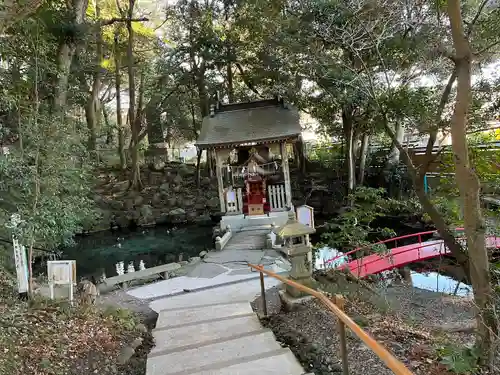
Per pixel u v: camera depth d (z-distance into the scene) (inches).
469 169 147.9
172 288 299.3
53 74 384.5
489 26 180.5
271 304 239.0
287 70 608.1
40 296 222.4
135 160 839.1
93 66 647.8
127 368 160.6
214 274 331.3
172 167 935.0
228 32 775.1
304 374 125.1
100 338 181.9
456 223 254.1
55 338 172.4
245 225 533.6
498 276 190.1
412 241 525.0
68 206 311.1
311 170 874.8
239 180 584.7
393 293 311.0
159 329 192.5
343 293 247.4
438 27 204.2
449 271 379.6
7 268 265.3
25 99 295.4
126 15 884.0
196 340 173.3
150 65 895.1
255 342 159.3
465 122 146.5
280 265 348.2
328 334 170.7
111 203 781.3
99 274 487.8
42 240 316.5
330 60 417.7
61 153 294.2
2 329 160.9
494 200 208.4
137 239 679.1
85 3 474.6
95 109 877.8
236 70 914.7
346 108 575.5
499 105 181.0
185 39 807.7
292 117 565.0
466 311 267.3
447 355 139.9
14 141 293.7
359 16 263.6
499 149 227.5
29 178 248.4
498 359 139.2
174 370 139.6
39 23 279.6
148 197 824.9
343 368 105.0
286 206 542.6
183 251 593.9
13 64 289.1
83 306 217.6
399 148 200.2
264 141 519.2
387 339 166.6
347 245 398.0
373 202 351.6
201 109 845.2
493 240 263.4
